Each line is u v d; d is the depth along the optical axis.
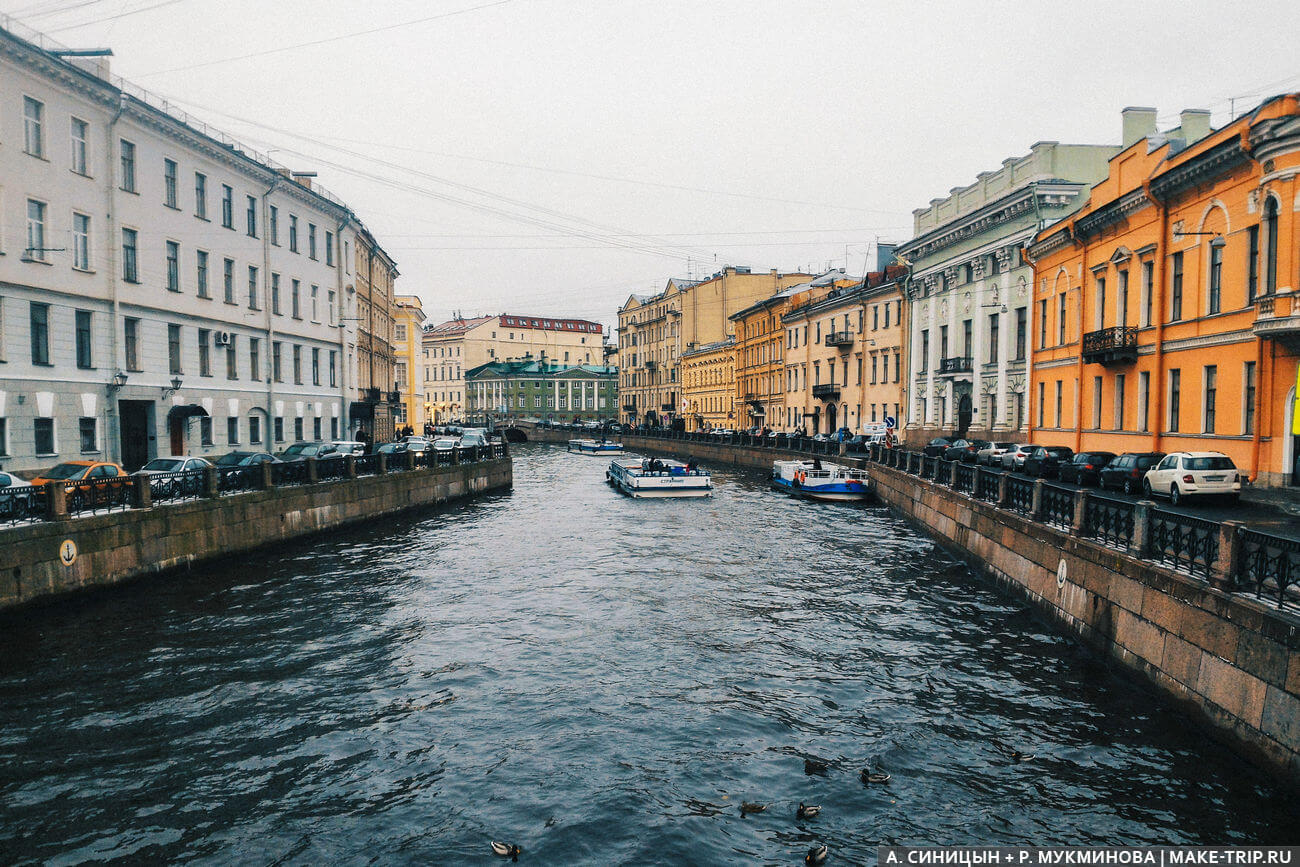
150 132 26.81
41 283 22.20
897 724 10.40
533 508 32.75
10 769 9.15
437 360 140.00
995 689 11.44
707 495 36.47
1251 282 20.05
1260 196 19.30
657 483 36.19
